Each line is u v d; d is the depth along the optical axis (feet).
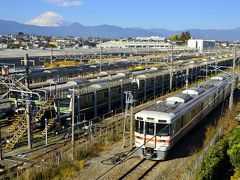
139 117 72.43
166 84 182.29
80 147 78.38
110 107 129.59
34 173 62.69
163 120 70.08
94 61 256.52
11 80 107.34
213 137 81.00
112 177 62.64
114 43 555.28
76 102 108.06
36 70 161.58
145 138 71.67
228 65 294.46
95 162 71.20
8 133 95.04
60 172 65.57
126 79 147.33
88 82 130.41
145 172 65.16
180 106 81.56
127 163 70.08
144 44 526.16
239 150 67.31
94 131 95.91
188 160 72.59
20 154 77.10
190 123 86.17
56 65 215.72
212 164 61.11
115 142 85.76
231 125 98.17
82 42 647.56
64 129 99.09
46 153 78.02
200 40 510.58
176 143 79.00
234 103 135.95
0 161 72.43
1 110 111.24
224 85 135.33
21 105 108.06
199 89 105.40
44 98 103.91
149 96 160.15
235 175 64.44
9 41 563.07
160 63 246.68
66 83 124.67
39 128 100.99
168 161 71.97
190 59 295.48
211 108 113.29
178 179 62.69
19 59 196.95
